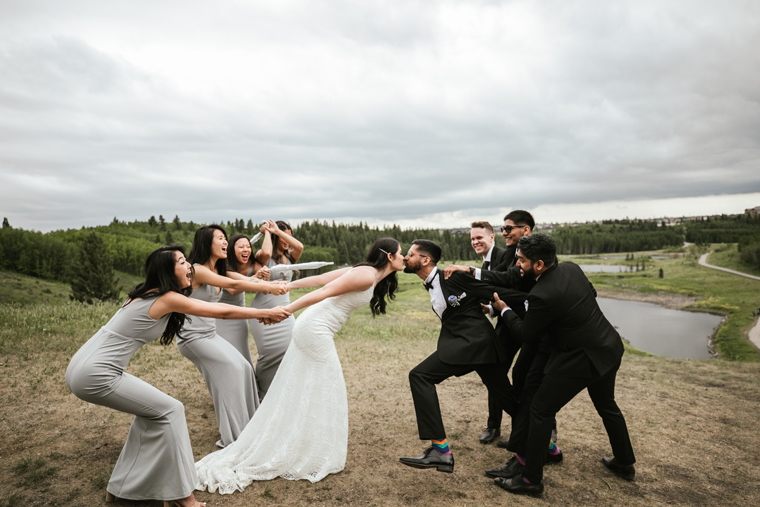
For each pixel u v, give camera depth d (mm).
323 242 151125
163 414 2691
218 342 3844
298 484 3184
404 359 7602
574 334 3033
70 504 2791
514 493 3176
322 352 3318
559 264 3297
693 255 154750
